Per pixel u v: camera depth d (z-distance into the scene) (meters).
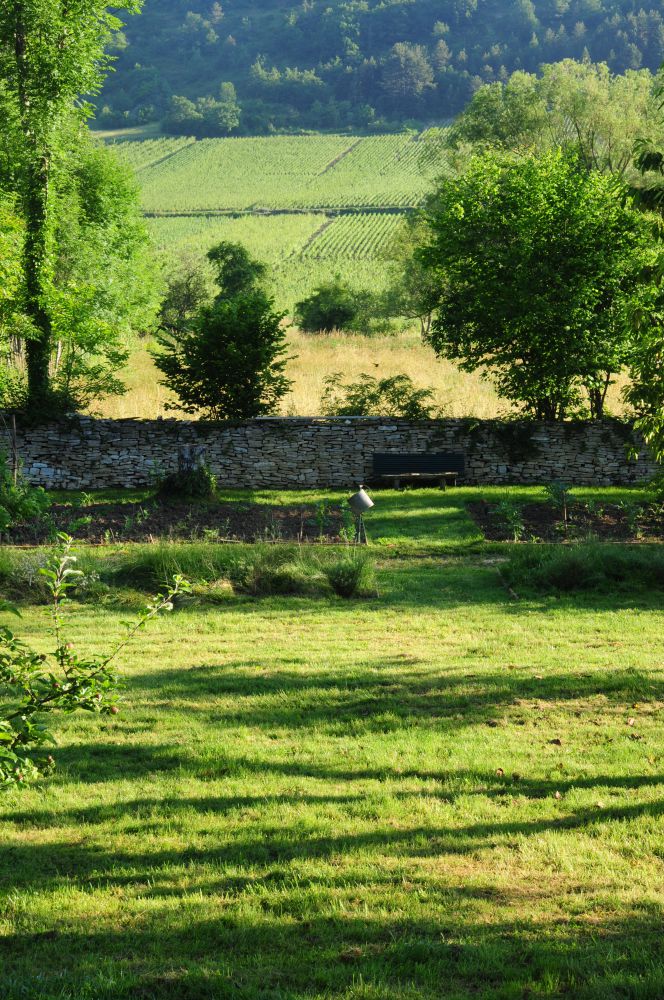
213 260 66.19
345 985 3.90
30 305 24.75
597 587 14.10
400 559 16.80
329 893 4.74
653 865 5.05
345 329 56.56
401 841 5.39
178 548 14.65
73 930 4.41
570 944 4.21
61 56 24.92
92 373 27.56
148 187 166.12
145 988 3.88
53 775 6.54
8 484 18.81
